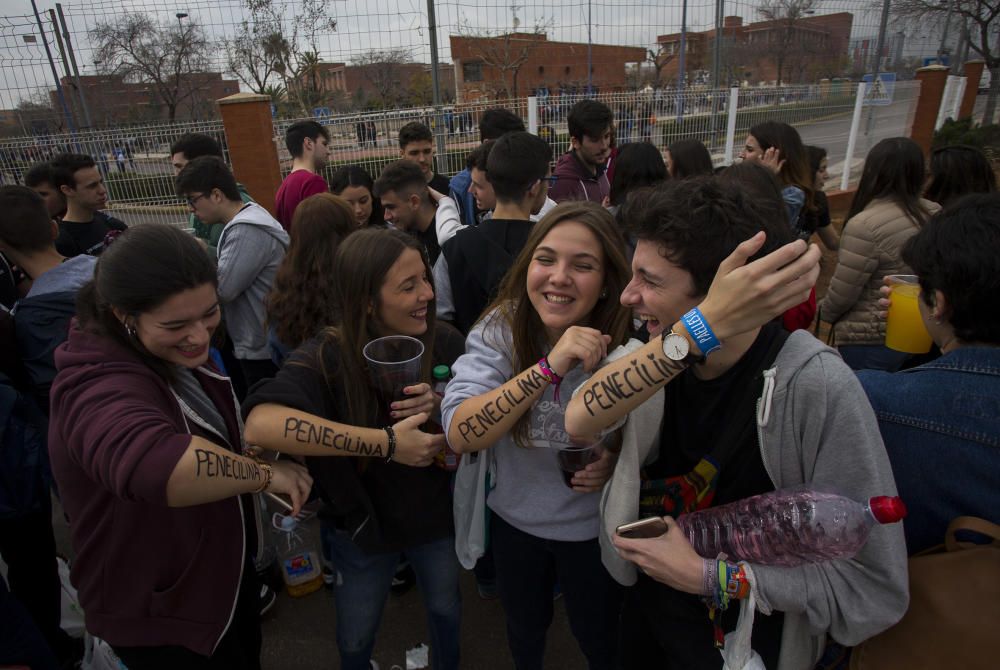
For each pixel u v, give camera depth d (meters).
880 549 1.03
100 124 9.84
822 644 1.22
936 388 1.11
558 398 1.42
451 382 1.51
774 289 0.88
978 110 17.44
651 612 1.35
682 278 1.02
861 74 16.39
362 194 3.71
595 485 1.38
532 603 1.73
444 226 3.00
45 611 2.19
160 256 1.23
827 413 1.03
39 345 2.28
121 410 1.20
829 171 9.47
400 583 2.58
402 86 17.11
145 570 1.39
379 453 1.46
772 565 1.08
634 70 23.70
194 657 1.48
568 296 1.34
